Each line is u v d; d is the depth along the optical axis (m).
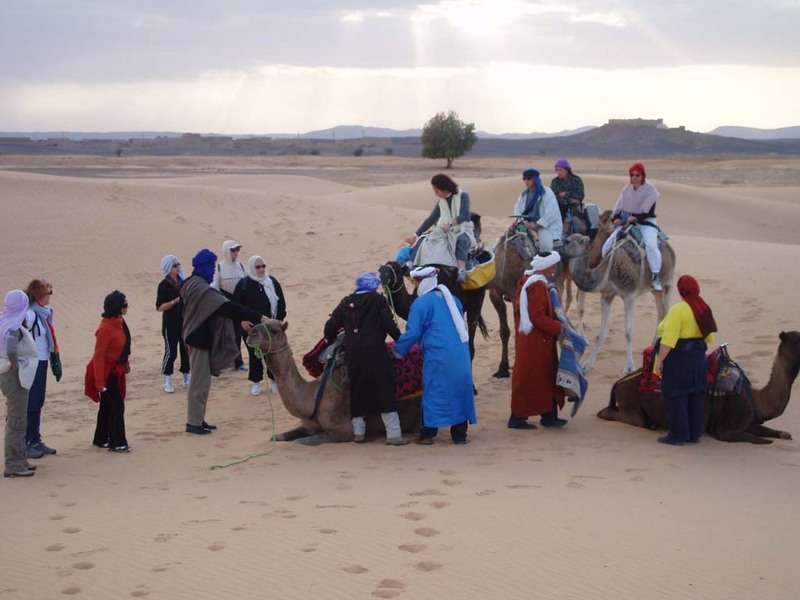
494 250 13.48
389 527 7.23
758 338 14.41
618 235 13.30
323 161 127.19
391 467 9.27
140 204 26.08
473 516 7.42
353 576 6.24
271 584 6.17
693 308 9.67
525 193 13.81
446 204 12.01
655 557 6.39
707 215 42.41
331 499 8.14
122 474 9.43
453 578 6.14
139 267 22.06
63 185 26.69
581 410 11.71
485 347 15.73
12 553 7.02
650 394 10.45
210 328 11.05
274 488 8.62
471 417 10.16
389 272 11.33
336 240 25.11
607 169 104.75
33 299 10.26
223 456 10.07
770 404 9.98
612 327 16.34
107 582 6.36
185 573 6.45
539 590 5.91
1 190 25.53
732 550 6.51
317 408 10.48
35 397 10.13
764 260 19.97
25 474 9.34
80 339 17.36
